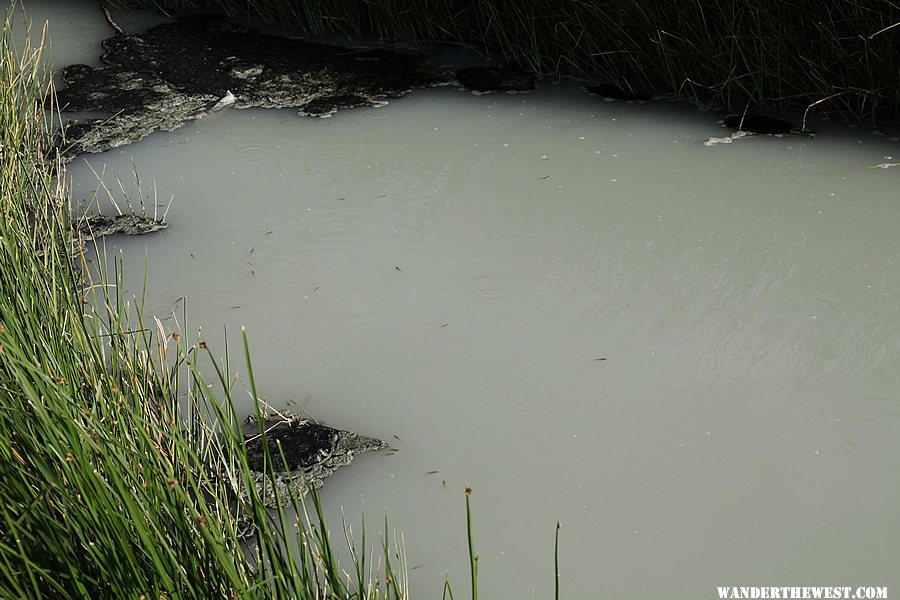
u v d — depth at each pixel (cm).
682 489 174
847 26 283
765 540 164
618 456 182
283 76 340
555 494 175
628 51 307
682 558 162
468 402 196
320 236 252
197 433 186
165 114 319
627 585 157
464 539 167
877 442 182
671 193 260
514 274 234
